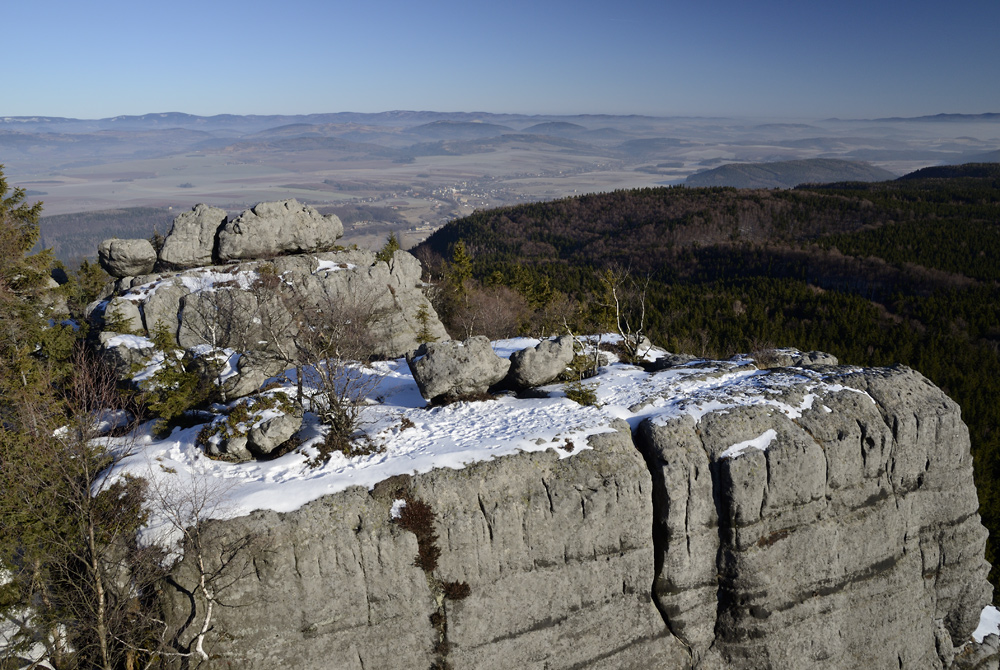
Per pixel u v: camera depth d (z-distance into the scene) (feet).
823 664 93.09
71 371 101.30
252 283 141.69
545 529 81.97
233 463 89.04
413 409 108.06
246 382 112.98
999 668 105.70
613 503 84.12
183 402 100.22
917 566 98.78
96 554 67.10
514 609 81.20
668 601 88.58
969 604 103.35
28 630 71.41
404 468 82.53
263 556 71.10
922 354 294.66
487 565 79.77
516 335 193.77
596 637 85.30
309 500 76.69
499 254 655.76
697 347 287.48
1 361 91.81
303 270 152.66
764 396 97.86
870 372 105.91
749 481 86.53
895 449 94.73
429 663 78.18
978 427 232.53
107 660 64.18
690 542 87.97
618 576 85.97
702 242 630.33
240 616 70.59
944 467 98.53
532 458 85.20
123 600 68.74
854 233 588.91
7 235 101.55
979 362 297.12
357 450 89.76
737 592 88.69
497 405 106.73
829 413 94.63
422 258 458.09
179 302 135.85
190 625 69.00
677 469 86.79
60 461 72.33
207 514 73.46
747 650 89.61
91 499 70.85
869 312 371.56
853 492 93.04
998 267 458.09
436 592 78.28
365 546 74.74
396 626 76.69
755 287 437.58
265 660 71.51
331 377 97.09
